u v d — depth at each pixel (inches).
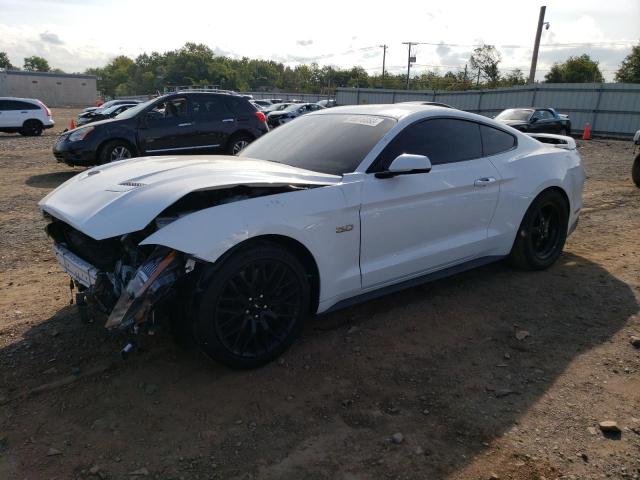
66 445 98.4
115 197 117.6
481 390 116.6
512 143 180.5
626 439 100.3
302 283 125.3
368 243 136.7
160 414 107.7
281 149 159.3
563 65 2477.9
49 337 137.4
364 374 122.9
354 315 154.5
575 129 1225.4
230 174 125.5
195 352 131.2
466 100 1424.7
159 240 106.2
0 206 298.0
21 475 91.0
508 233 174.4
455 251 157.9
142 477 90.7
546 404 111.3
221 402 111.7
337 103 1572.3
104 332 139.6
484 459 95.1
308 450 97.6
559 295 169.2
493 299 165.9
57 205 126.7
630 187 387.5
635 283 179.5
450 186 152.0
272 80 6195.9
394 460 94.9
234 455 96.2
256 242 116.9
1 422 104.7
